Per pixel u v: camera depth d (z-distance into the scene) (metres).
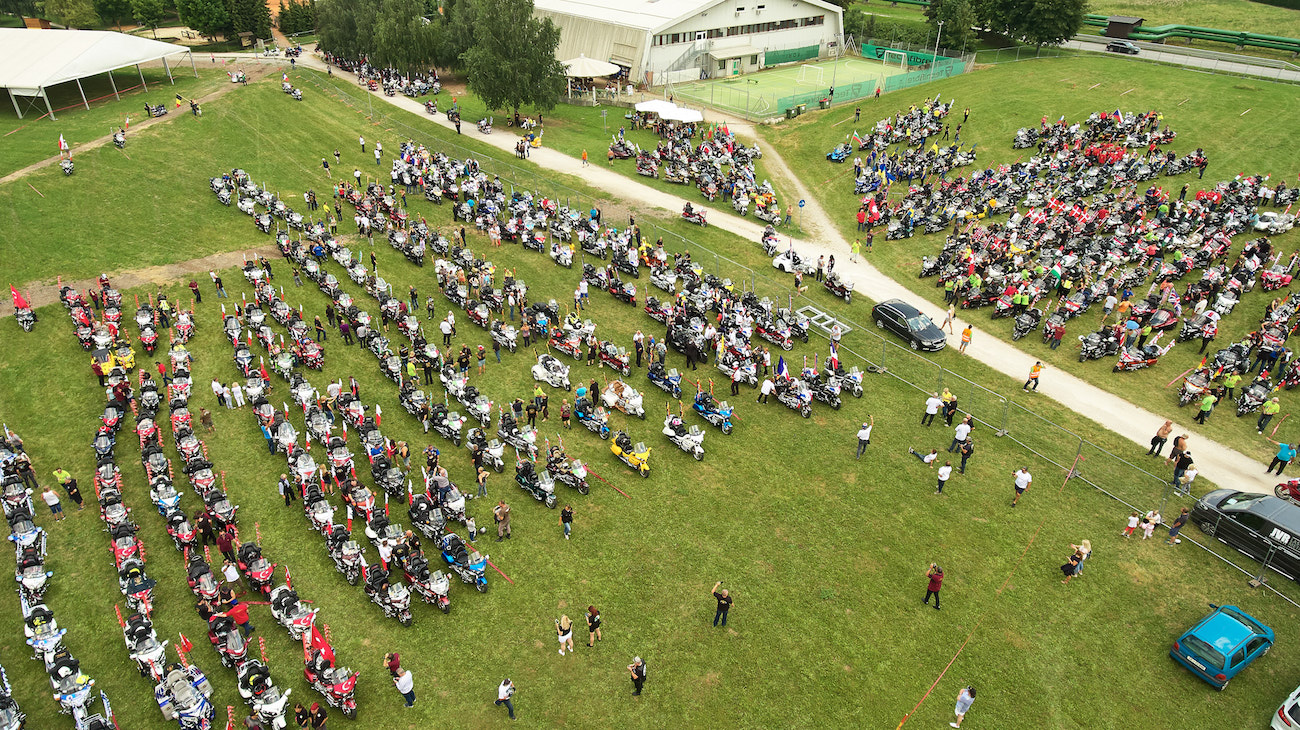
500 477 33.53
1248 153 65.62
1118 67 87.81
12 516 29.59
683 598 27.66
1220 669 24.23
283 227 56.53
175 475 33.28
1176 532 30.39
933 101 81.69
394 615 26.64
